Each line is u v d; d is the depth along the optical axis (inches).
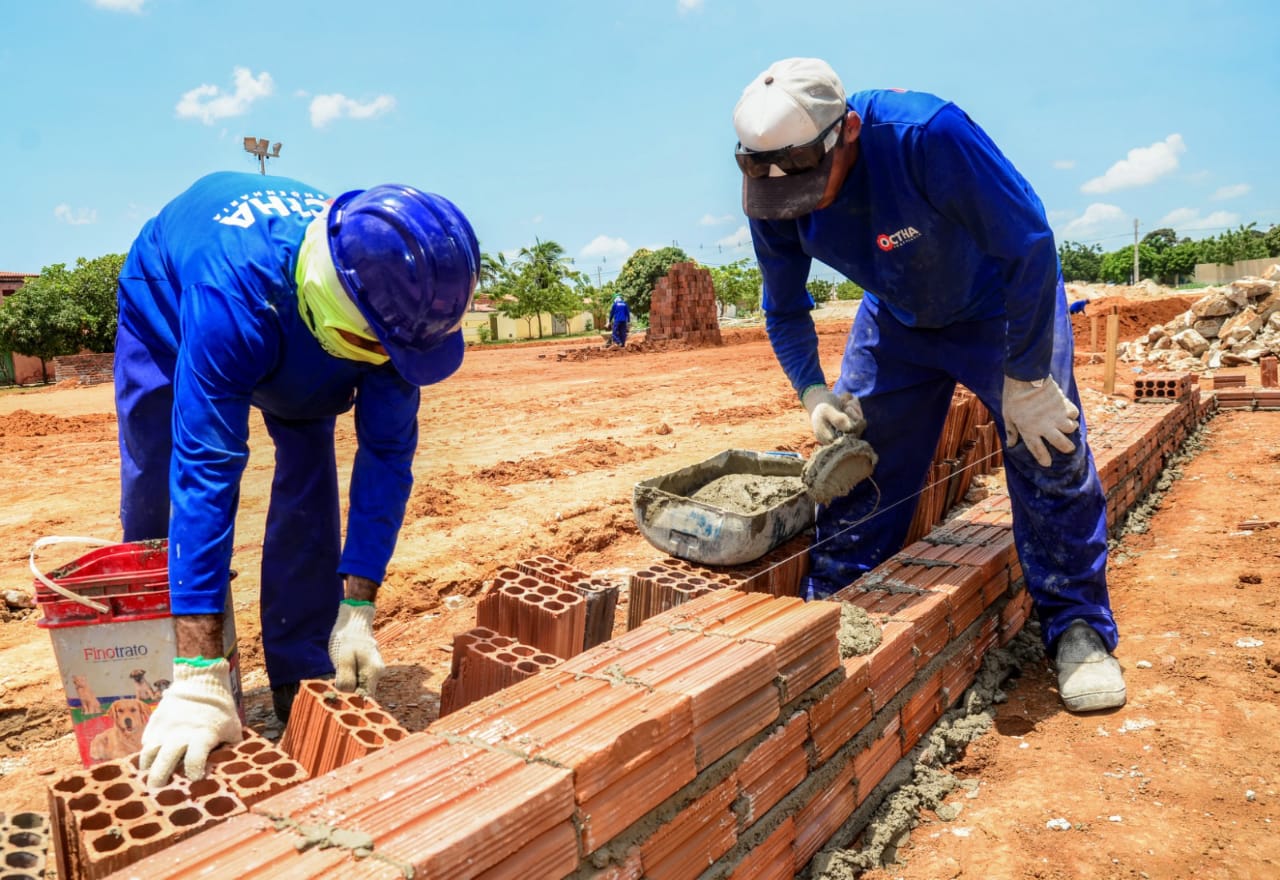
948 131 112.3
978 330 143.8
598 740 72.1
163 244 107.2
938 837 106.7
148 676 104.3
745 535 146.9
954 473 227.8
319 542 129.3
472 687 100.1
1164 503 249.9
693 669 86.6
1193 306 619.8
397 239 88.3
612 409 486.3
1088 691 131.5
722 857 85.4
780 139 112.5
